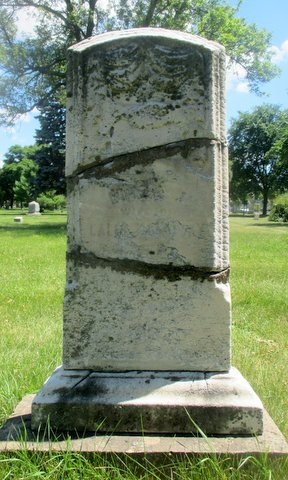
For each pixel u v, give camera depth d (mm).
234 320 6375
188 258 2998
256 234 24688
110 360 3039
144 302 3023
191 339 3012
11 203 89312
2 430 2912
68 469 2551
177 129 2951
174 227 2996
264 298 7750
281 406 3650
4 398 3680
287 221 43625
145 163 2986
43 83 29625
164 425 2812
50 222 34000
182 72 2916
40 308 6980
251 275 10141
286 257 13648
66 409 2861
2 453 2668
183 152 2965
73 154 3025
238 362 4684
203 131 2936
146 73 2934
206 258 2986
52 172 36812
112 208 3018
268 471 2492
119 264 3027
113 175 3012
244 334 5715
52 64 28906
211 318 3006
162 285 3016
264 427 2906
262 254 14438
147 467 2596
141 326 3027
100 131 2994
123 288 3029
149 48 2924
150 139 2967
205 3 25500
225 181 3025
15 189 77000
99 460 2619
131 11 26172
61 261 12062
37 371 4289
